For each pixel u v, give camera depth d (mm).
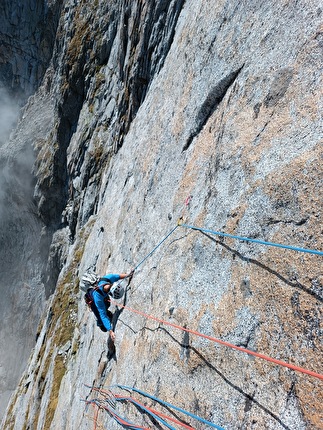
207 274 4070
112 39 21031
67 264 17734
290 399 2660
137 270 6477
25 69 44656
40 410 12492
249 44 4672
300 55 3617
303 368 2627
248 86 4375
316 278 2754
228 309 3529
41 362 15562
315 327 2650
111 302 6953
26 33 42656
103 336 7676
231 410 3100
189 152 5809
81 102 23406
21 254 35094
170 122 7184
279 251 3141
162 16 10461
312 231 2902
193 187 5188
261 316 3123
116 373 5754
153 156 7773
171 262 5051
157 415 4031
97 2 23297
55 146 25266
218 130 4883
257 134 3920
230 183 4133
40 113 35031
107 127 20062
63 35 27688
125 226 8516
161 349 4465
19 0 41656
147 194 7406
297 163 3230
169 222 5684
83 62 22781
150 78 11250
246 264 3486
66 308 15242
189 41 7293
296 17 3869
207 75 5707
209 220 4336
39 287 32938
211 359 3541
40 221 30797
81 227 19688
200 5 7320
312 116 3266
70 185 23734
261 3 4684
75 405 8195
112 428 5105
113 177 13398
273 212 3340
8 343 34094
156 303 5086
